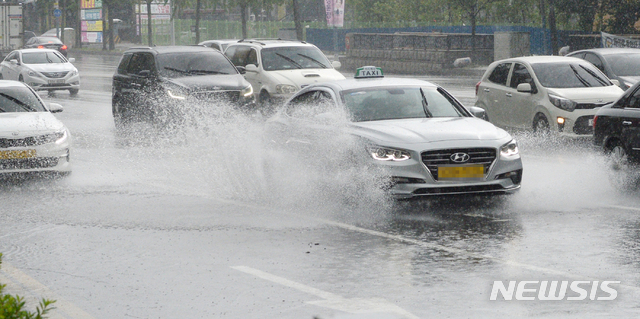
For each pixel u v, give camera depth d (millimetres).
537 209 16844
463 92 47562
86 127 34188
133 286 11711
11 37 65562
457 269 12328
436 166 16359
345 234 14766
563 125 26594
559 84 27812
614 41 66000
